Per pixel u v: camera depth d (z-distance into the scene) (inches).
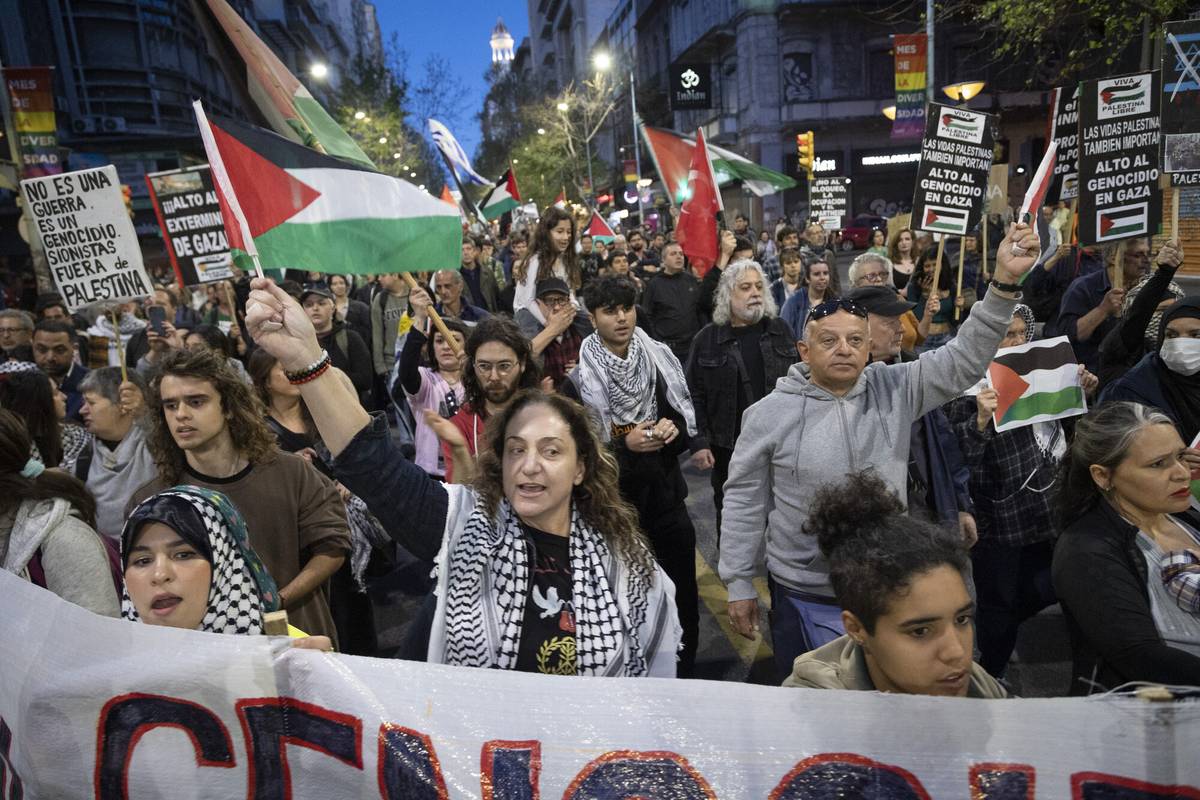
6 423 104.0
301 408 168.4
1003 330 107.0
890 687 71.1
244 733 72.7
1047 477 138.4
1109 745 60.6
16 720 77.4
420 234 112.4
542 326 242.8
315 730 71.6
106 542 116.3
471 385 145.8
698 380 197.6
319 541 120.3
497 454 90.2
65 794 74.9
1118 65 666.8
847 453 112.0
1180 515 107.8
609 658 84.7
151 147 1649.9
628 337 159.5
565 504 90.1
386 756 70.1
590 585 87.0
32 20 1475.1
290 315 80.7
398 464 84.9
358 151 145.6
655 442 150.4
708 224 291.4
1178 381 139.3
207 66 1884.8
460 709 69.9
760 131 1704.0
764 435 117.5
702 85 1835.6
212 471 117.4
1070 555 94.3
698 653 175.5
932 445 127.9
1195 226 498.0
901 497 112.4
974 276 310.8
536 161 2176.4
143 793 73.9
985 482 141.9
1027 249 104.0
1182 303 136.4
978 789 62.4
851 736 64.8
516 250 438.0
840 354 110.0
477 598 84.2
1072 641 97.8
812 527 76.3
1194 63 198.7
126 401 148.4
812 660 77.6
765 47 1679.4
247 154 109.6
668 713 67.7
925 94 859.4
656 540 156.2
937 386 111.8
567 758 68.3
